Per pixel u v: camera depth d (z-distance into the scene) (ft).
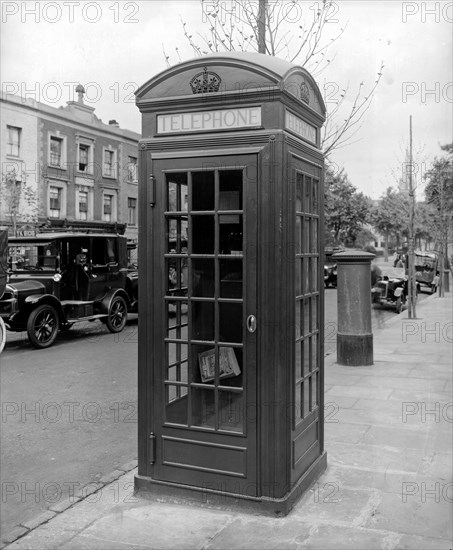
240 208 11.64
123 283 41.32
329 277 79.61
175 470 12.14
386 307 51.88
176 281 12.35
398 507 11.66
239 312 11.75
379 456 14.66
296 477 12.12
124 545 10.40
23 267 35.94
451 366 26.81
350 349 27.12
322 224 13.78
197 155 11.52
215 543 10.37
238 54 11.87
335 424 17.51
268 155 11.06
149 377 12.26
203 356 12.05
